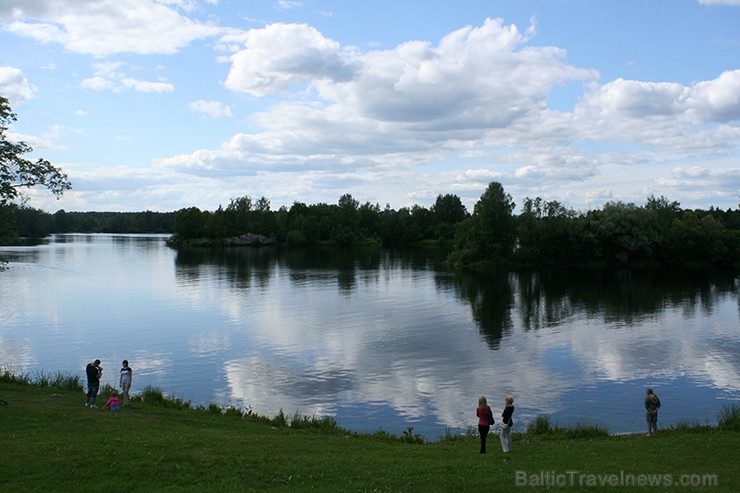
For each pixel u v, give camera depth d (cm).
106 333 5334
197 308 6762
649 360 4406
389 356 4550
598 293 8275
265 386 3747
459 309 6838
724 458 1994
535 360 4425
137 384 3750
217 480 1620
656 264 12681
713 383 3806
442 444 2475
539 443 2427
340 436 2558
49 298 7381
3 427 2053
